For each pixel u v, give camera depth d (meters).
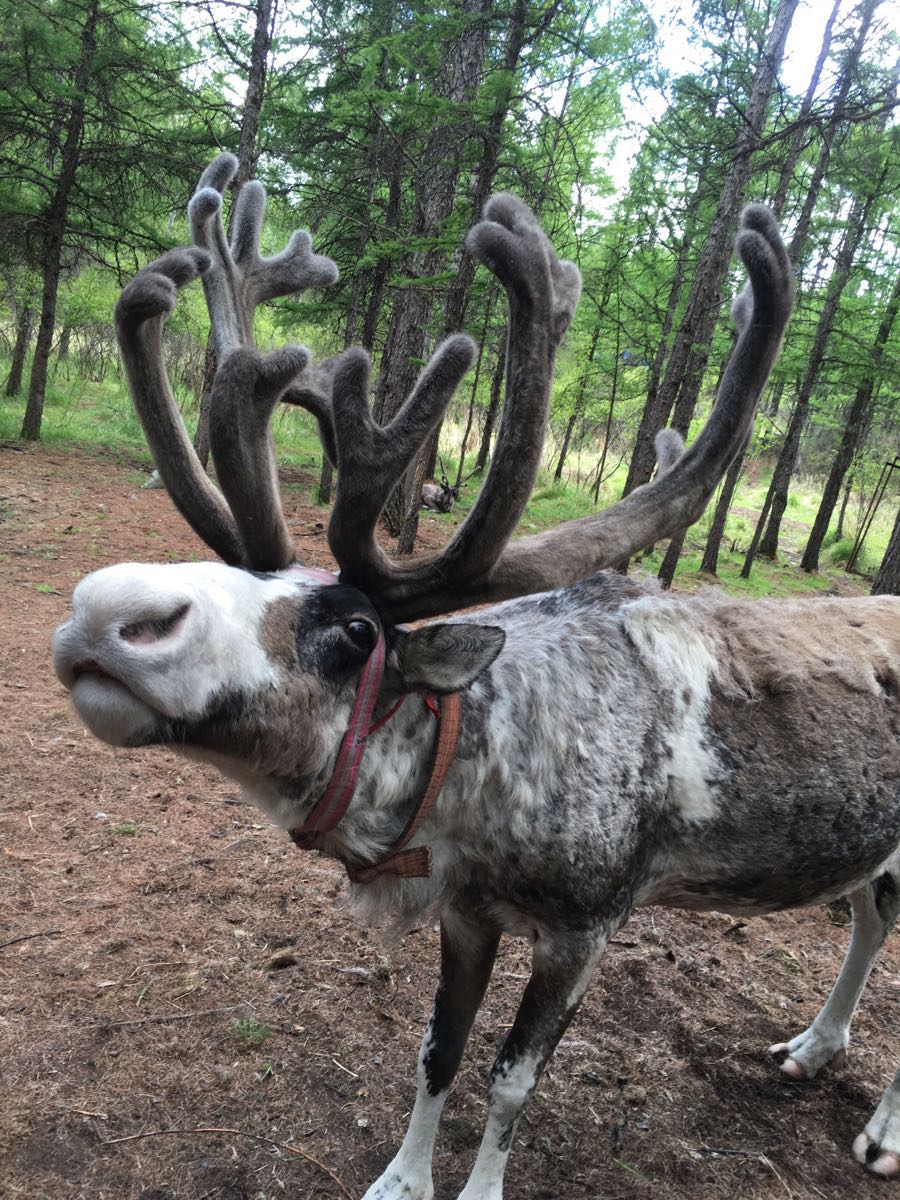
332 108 9.78
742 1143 2.71
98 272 20.06
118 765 4.76
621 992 3.36
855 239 13.98
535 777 2.09
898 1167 2.62
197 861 3.92
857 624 2.78
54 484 11.96
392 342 12.12
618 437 25.30
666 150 13.58
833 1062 3.02
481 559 2.02
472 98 8.66
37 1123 2.51
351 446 1.94
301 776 1.88
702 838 2.31
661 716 2.26
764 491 28.91
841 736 2.42
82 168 14.73
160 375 2.10
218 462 1.96
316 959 3.35
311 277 2.55
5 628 6.55
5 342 24.53
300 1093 2.72
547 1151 2.61
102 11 13.33
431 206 10.63
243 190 2.56
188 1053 2.83
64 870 3.74
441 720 1.99
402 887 2.15
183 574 1.68
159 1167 2.42
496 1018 3.17
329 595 1.88
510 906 2.20
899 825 2.54
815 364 14.60
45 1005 2.95
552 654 2.22
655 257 15.43
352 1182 2.44
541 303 1.86
